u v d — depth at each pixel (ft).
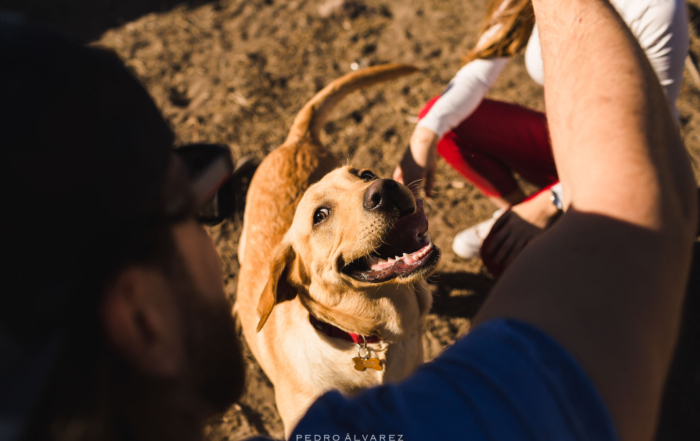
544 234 1.99
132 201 1.37
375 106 15.29
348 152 14.11
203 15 19.77
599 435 1.44
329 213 6.88
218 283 1.85
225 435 9.41
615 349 1.53
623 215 1.78
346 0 18.63
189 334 1.61
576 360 1.51
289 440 1.70
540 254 1.83
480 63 9.12
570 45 2.51
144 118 1.47
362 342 7.21
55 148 1.26
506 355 1.56
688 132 12.90
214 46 18.30
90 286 1.31
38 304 1.25
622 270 1.66
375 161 13.82
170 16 19.88
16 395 1.21
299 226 7.20
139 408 1.45
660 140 1.99
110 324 1.35
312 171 10.02
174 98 16.55
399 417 1.52
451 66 16.15
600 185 1.90
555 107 2.41
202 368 1.69
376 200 6.34
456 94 9.07
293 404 7.72
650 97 2.11
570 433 1.44
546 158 10.01
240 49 17.98
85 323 1.31
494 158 10.45
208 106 16.06
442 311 10.86
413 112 14.97
